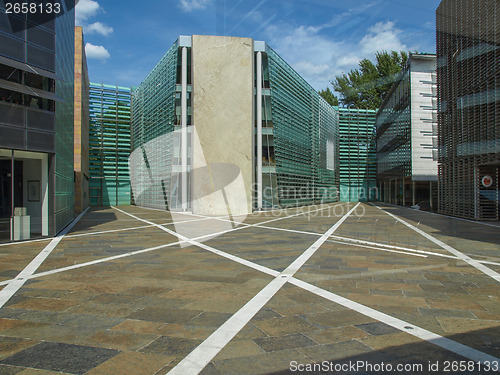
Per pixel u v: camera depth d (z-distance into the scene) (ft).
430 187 63.77
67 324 12.60
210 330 11.99
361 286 17.24
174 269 21.26
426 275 19.29
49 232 35.78
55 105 35.55
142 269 21.29
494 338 11.17
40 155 35.70
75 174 73.00
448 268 20.90
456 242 30.53
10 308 14.33
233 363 9.68
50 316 13.41
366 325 12.31
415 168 57.00
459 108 48.49
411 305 14.38
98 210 80.38
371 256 24.82
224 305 14.58
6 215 33.68
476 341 10.95
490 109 44.98
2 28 29.71
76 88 73.36
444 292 16.15
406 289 16.66
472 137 49.34
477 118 47.70
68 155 48.75
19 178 34.99
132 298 15.60
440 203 60.90
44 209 35.81
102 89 95.71
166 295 16.02
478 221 49.21
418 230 39.42
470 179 51.29
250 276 19.43
